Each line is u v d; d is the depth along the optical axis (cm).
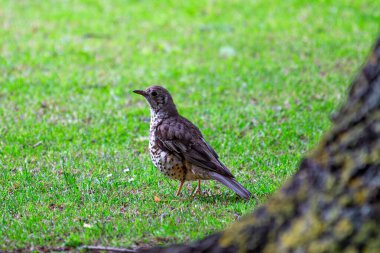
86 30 2367
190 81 1848
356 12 2511
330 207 576
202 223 929
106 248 820
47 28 2381
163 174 1111
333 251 566
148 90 1101
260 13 2547
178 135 1062
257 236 615
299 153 1309
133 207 1022
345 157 580
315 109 1575
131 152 1327
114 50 2159
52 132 1436
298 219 593
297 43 2184
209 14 2548
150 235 882
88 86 1806
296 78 1836
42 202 1042
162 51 2150
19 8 2639
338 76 1838
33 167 1235
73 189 1105
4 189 1107
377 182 562
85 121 1527
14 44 2189
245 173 1200
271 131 1432
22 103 1647
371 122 575
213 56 2091
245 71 1920
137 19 2508
